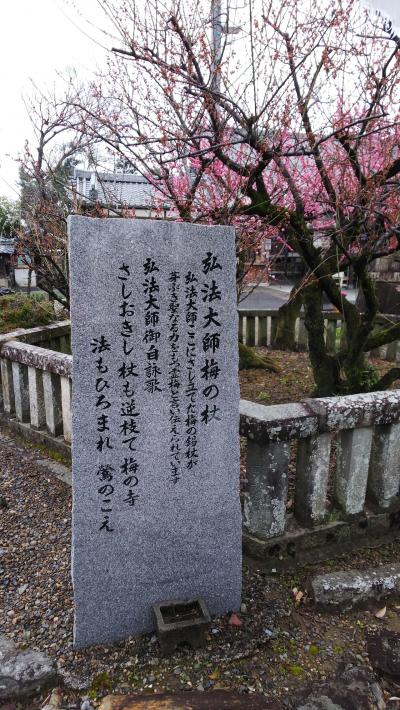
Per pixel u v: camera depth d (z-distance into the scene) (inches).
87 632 87.7
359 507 112.5
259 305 569.3
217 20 135.8
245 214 156.2
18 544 117.5
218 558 94.0
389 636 94.1
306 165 188.5
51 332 208.5
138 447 86.8
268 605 98.6
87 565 86.2
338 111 159.2
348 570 106.8
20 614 95.7
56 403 160.2
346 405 103.4
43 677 82.4
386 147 150.1
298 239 159.6
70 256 79.0
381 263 366.9
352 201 149.4
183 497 90.4
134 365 84.8
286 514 114.0
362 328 170.7
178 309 86.2
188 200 157.1
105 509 86.1
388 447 111.3
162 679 82.6
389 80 135.9
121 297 82.6
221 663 85.8
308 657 88.7
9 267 783.7
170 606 90.6
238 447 92.6
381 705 79.9
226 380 90.7
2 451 165.0
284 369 261.4
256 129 132.1
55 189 217.9
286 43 126.2
